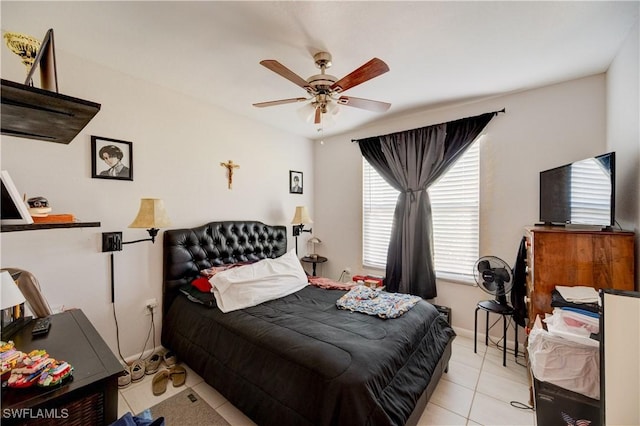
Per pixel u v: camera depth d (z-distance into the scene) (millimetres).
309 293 2645
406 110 3076
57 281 1959
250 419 1669
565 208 2043
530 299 2104
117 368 1090
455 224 3027
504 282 2473
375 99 2781
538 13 1575
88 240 2098
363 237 3791
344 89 1890
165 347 2451
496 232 2760
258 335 1771
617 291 1194
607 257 1749
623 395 1139
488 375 2242
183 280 2576
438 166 2994
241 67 2189
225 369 1820
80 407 976
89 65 2092
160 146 2518
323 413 1305
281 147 3736
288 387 1471
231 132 3115
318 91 1926
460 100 2811
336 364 1414
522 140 2611
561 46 1892
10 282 1160
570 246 1840
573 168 1972
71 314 1636
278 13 1576
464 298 2965
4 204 1082
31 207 1505
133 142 2336
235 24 1676
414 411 1512
